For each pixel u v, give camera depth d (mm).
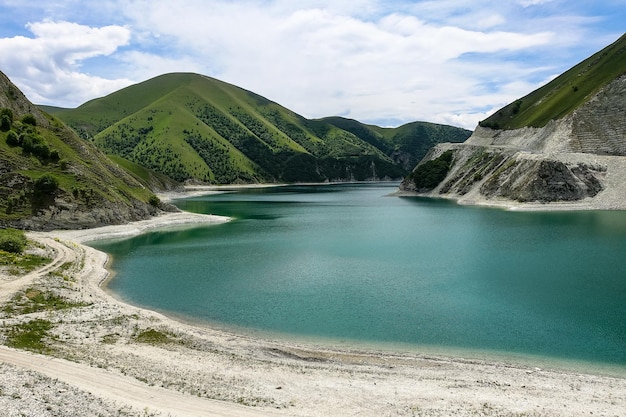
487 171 176250
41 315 39188
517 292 50625
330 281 57688
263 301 49531
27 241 68562
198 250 80938
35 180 94250
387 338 38438
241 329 41062
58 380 25672
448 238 89500
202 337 37969
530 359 33938
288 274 61875
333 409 25016
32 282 49062
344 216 137000
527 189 143000
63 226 93562
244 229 109062
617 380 29953
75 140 122000
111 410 22656
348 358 34281
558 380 29828
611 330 39438
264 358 33625
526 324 41125
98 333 36531
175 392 25922
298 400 26031
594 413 24906
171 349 34312
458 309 45625
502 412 24875
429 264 66188
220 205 185250
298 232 103188
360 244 85312
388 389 28062
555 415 24641
